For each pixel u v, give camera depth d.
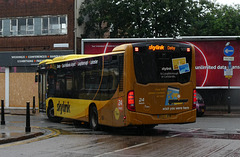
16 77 33.53
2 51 33.53
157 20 35.28
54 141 11.62
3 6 33.72
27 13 33.19
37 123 18.92
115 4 34.94
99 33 34.78
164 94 12.93
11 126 16.22
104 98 14.23
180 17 35.50
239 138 11.59
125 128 15.74
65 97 18.27
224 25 32.47
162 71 12.98
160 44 13.02
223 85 27.45
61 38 32.41
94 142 11.17
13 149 10.09
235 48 27.20
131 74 12.64
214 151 9.10
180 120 13.11
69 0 32.31
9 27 33.53
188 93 13.27
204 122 18.41
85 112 15.98
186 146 9.99
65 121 20.17
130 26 36.03
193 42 27.48
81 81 16.44
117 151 9.38
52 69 20.06
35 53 32.88
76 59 17.05
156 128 15.44
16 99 33.47
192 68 13.41
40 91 22.00
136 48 12.76
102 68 14.47
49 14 32.72
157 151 9.27
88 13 33.56
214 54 27.44
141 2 34.22
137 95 12.64
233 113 25.56
